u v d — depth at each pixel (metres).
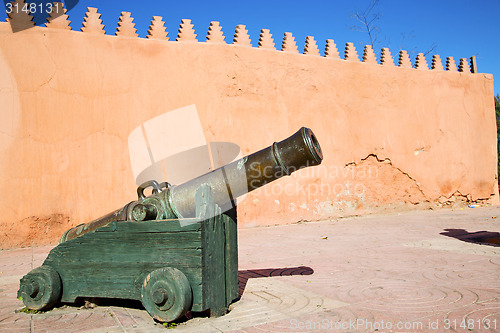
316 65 11.34
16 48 8.05
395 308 3.37
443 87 13.62
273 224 10.38
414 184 12.79
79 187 8.38
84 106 8.53
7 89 7.92
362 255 5.99
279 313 3.33
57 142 8.26
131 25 9.20
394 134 12.52
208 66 9.87
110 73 8.82
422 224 9.74
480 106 14.38
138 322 3.24
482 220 10.22
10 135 7.89
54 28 8.42
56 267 3.68
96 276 3.53
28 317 3.45
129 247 3.42
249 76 10.36
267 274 4.88
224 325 3.08
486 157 14.38
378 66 12.42
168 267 3.24
